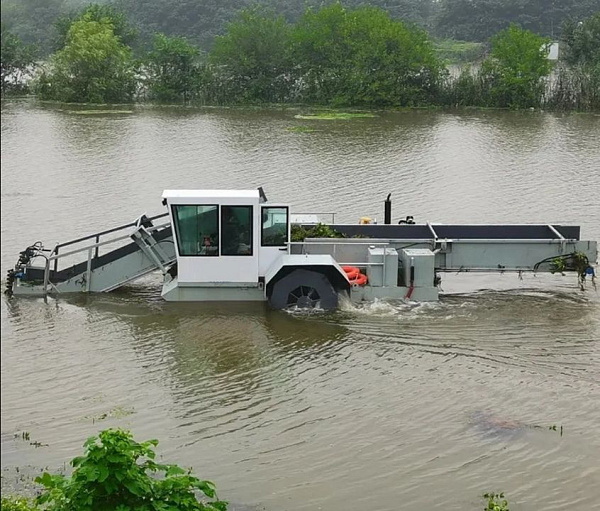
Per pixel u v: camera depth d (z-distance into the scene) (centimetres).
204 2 9906
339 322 2088
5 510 1084
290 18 10462
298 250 2236
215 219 2186
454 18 10619
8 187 3778
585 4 10162
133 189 3734
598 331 2028
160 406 1634
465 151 4681
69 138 5238
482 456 1435
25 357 1877
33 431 1526
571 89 6844
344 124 5975
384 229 2336
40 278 2355
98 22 8038
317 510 1287
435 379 1748
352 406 1627
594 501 1305
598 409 1606
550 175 3997
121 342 1969
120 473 932
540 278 2455
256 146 4897
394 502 1306
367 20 7494
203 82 7531
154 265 2325
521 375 1764
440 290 2339
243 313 2153
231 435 1520
